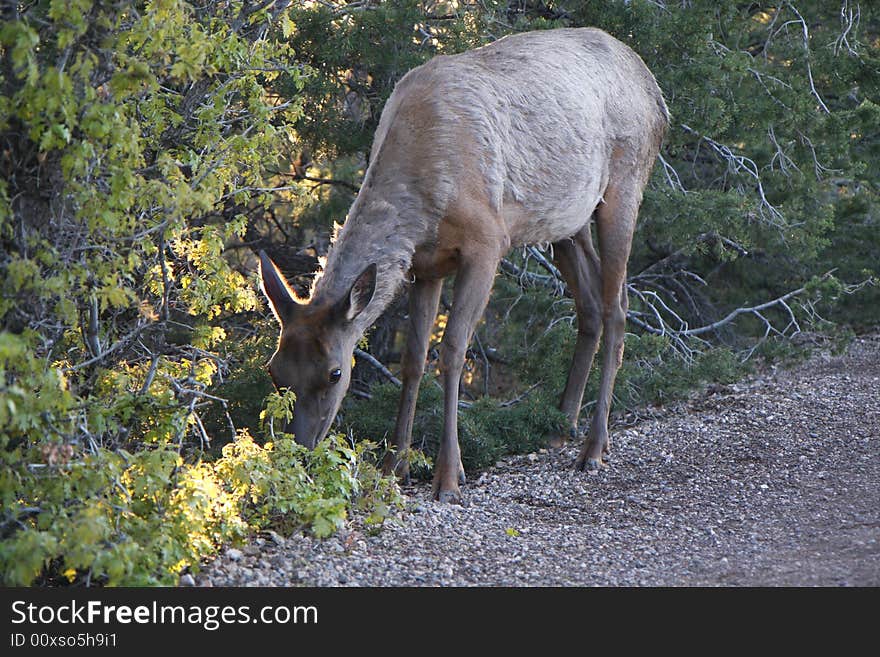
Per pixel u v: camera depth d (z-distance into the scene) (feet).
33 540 22.21
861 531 29.32
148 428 32.55
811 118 59.31
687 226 55.16
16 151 25.17
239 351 48.88
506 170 37.76
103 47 24.81
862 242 70.49
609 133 42.14
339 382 34.30
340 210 55.36
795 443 40.01
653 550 29.55
